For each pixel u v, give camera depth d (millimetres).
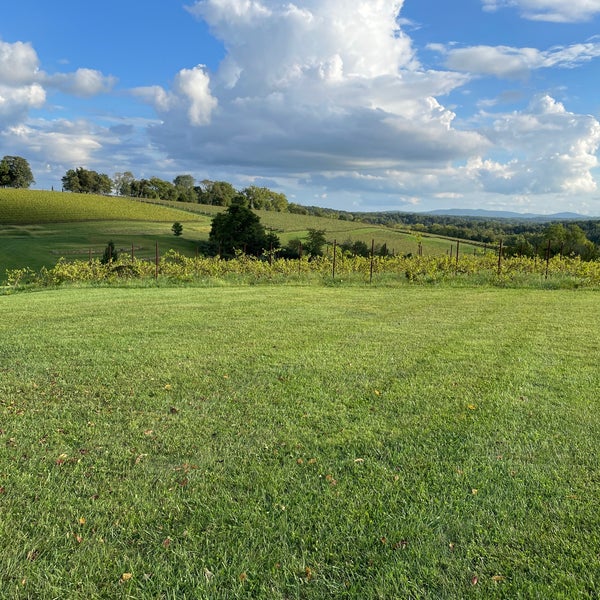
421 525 2480
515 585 2072
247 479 2924
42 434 3506
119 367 5176
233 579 2129
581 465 3078
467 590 2055
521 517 2539
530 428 3635
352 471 3020
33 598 2021
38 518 2543
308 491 2799
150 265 17078
